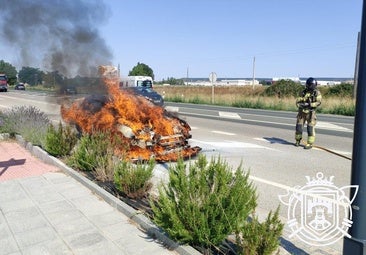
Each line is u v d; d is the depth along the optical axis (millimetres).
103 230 3576
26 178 5410
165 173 5906
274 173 6109
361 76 2289
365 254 2371
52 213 4012
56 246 3262
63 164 5871
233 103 26594
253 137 10523
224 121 15164
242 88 52594
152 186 4746
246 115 18250
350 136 10750
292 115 18328
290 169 6410
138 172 4430
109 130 6828
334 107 20766
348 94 28766
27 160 6648
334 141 9812
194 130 12141
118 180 4465
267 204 4523
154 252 3139
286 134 11180
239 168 3557
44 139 7207
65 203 4320
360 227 2375
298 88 32500
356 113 2346
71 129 7266
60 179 5336
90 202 4348
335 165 6762
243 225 2947
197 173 3428
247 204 3248
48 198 4504
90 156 5551
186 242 3131
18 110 10578
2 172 5766
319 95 8430
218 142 9523
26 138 7906
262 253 2729
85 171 5730
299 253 3191
